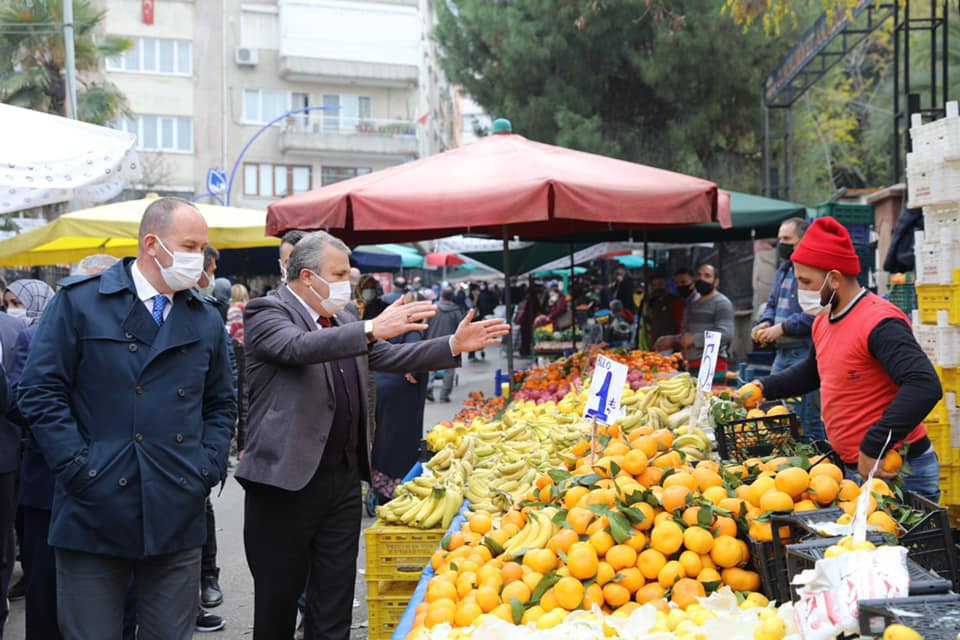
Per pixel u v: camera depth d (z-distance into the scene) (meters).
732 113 18.58
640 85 19.19
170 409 3.45
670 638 2.55
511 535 3.50
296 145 42.41
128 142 5.88
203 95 41.47
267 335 3.80
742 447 4.10
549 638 2.62
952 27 20.66
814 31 13.03
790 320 6.48
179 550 3.48
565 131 17.86
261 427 3.85
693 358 9.67
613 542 3.12
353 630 5.52
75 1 24.08
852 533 2.71
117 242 12.34
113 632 3.45
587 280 28.09
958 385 5.83
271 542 3.91
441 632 2.83
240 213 11.59
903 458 3.70
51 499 4.46
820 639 2.22
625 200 6.36
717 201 6.79
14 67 23.61
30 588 4.49
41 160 5.26
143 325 3.44
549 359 16.55
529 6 18.78
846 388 3.87
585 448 4.32
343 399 4.04
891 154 28.16
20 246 10.74
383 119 44.94
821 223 3.82
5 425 4.80
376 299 10.09
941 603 2.12
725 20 17.12
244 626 5.50
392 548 4.40
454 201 6.29
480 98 20.39
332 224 6.61
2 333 5.07
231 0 41.91
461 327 3.98
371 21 43.81
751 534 3.03
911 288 7.73
